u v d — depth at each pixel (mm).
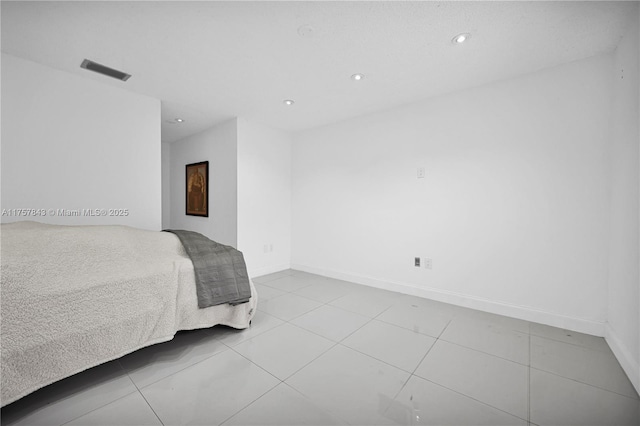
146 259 1771
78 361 1380
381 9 1567
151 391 1407
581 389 1441
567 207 2143
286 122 3658
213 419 1223
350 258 3527
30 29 1757
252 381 1496
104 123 2523
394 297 2906
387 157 3158
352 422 1210
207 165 3945
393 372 1588
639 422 1214
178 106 3096
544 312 2244
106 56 2080
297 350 1826
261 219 3801
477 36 1808
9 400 1190
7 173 2066
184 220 4469
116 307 1514
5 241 1389
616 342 1753
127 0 1497
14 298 1240
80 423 1194
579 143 2086
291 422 1208
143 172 2771
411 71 2281
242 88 2623
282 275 3824
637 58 1584
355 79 2428
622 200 1761
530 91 2283
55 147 2270
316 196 3881
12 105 2078
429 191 2844
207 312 1930
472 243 2592
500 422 1217
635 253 1570
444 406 1315
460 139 2641
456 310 2549
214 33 1798
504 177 2412
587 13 1585
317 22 1683
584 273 2086
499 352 1810
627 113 1712
